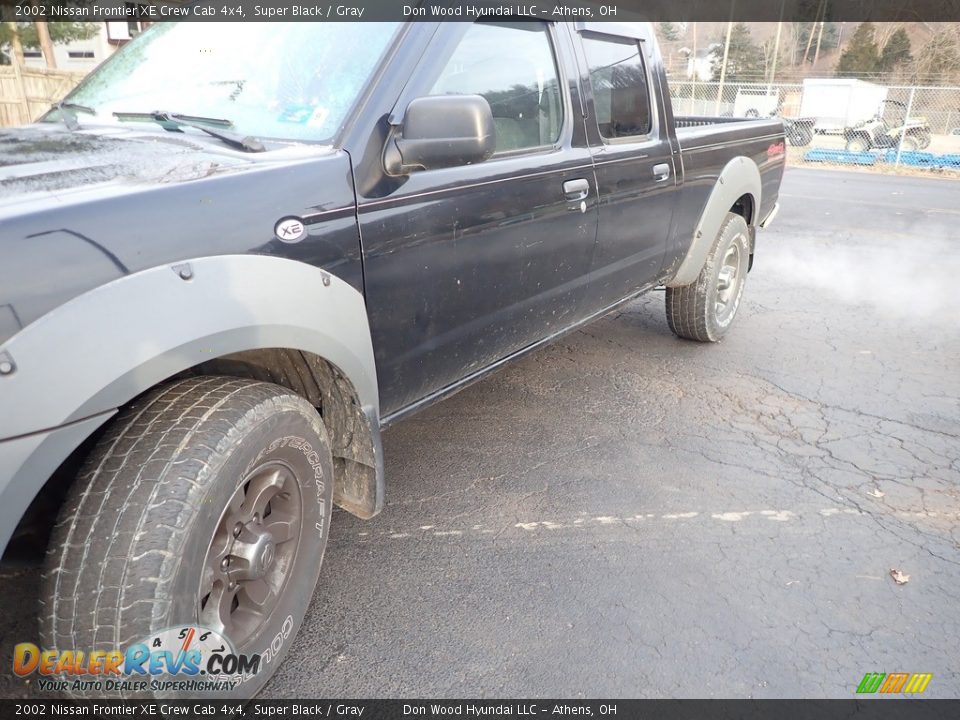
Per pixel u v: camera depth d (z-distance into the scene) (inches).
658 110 144.3
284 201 72.8
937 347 198.2
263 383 73.7
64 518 61.6
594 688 81.4
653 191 139.4
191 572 62.9
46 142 81.3
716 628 91.0
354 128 81.7
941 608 96.1
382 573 99.6
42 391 54.5
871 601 97.0
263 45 94.2
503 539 108.1
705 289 178.2
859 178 629.6
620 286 142.6
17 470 54.1
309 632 88.2
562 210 113.5
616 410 153.6
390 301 86.9
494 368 117.0
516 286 109.0
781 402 160.1
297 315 72.8
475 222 96.7
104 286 58.2
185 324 62.2
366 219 81.4
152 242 62.0
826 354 190.9
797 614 94.0
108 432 65.2
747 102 868.0
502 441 138.4
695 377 172.6
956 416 155.2
